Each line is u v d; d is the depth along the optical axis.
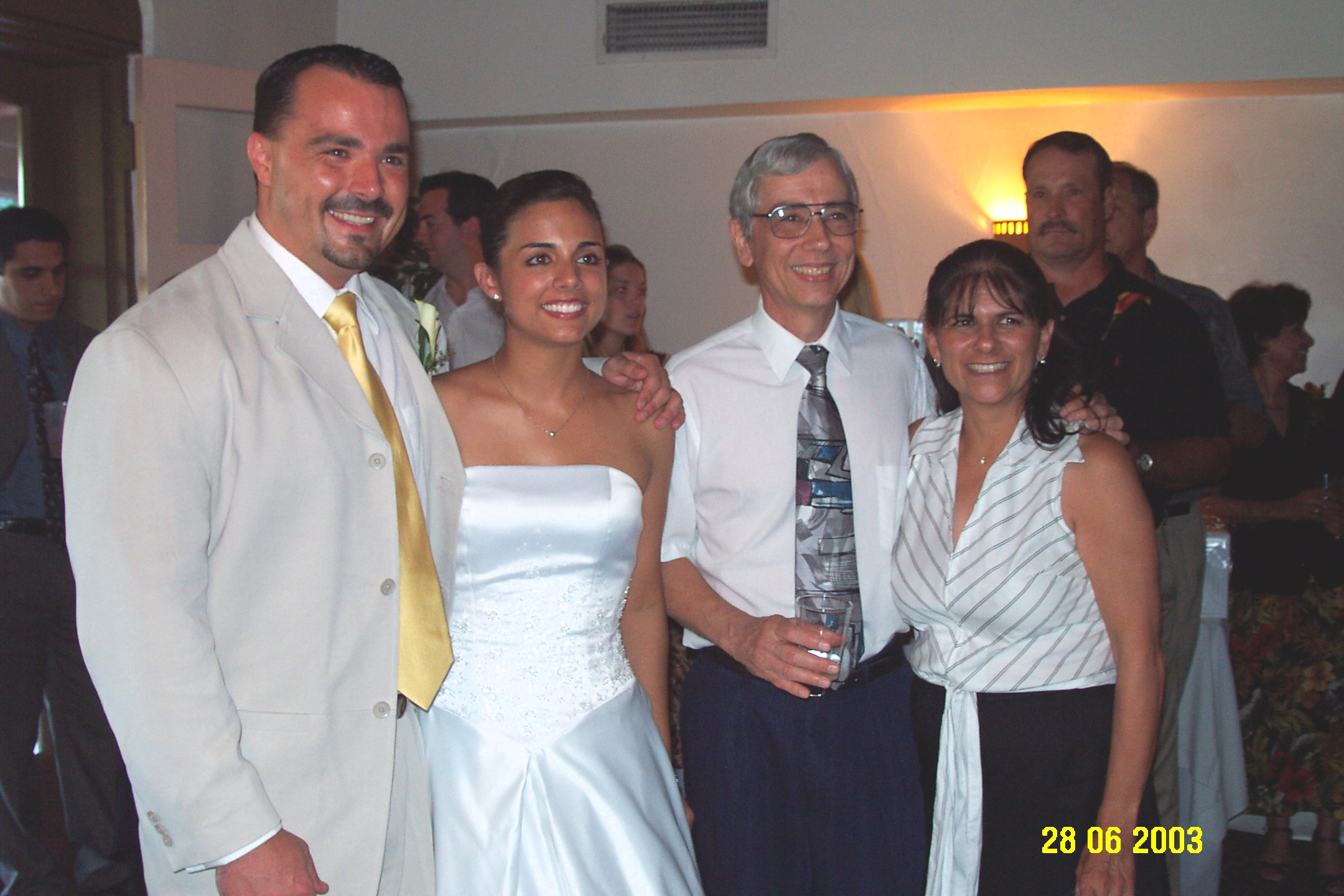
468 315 3.76
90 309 4.34
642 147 5.34
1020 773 1.83
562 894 1.72
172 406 1.36
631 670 1.94
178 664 1.33
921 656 1.99
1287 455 3.57
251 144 1.56
